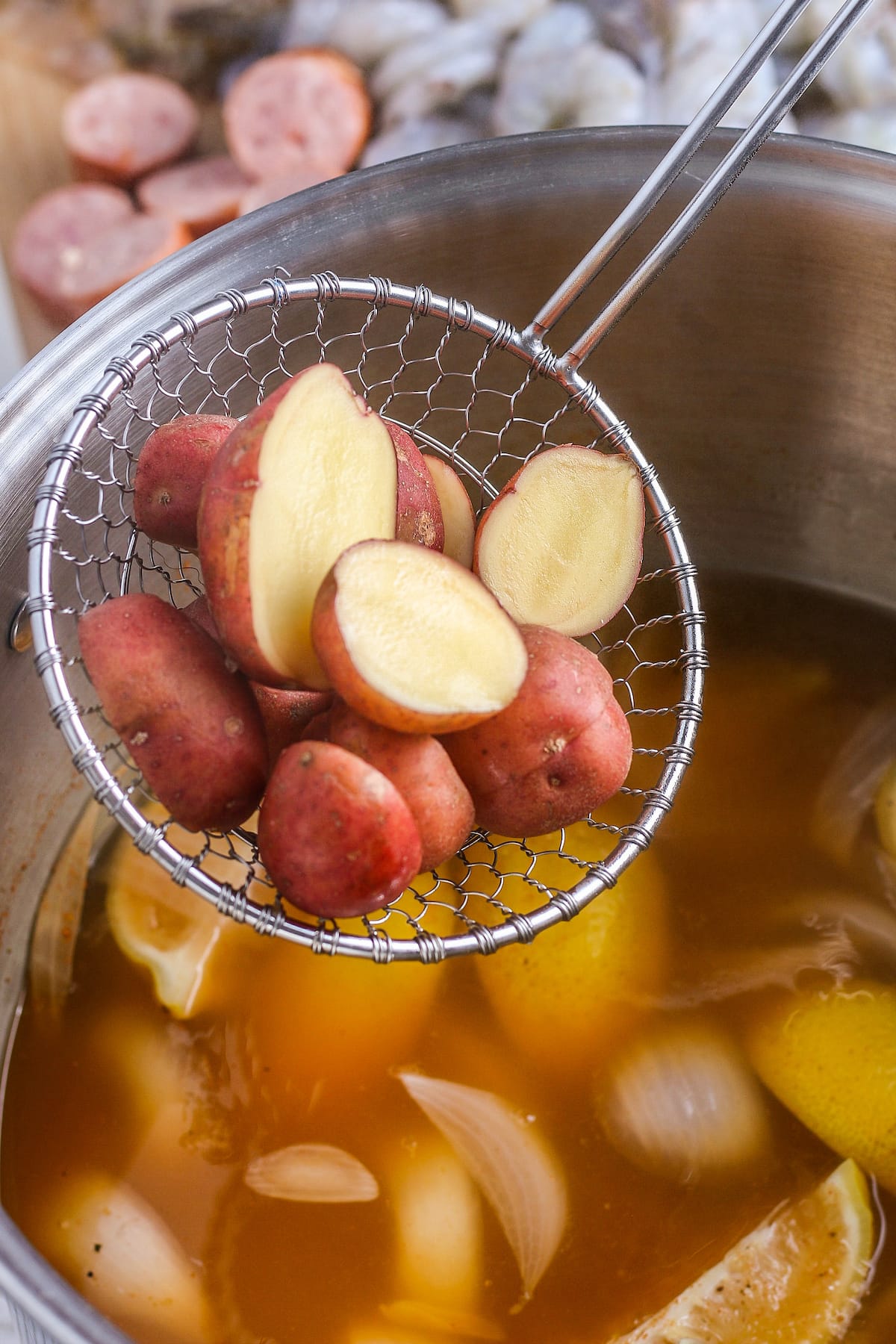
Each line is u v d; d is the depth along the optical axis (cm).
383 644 50
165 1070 60
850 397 66
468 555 57
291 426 51
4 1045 60
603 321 56
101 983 61
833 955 62
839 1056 59
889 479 68
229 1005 60
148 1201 58
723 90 54
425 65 74
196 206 74
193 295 59
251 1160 58
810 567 71
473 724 51
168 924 62
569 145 61
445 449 61
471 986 61
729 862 64
